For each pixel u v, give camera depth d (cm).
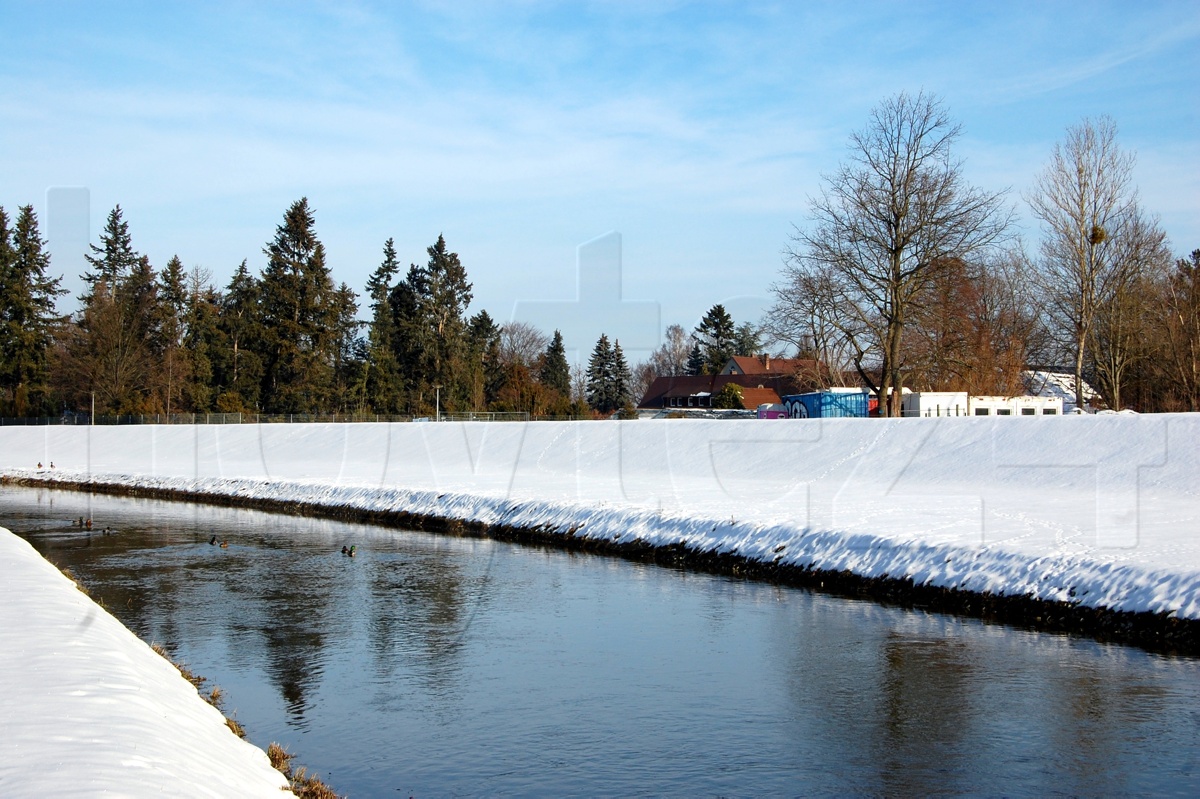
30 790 556
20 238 8181
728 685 1261
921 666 1323
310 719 1145
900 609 1672
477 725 1121
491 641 1502
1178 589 1423
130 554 2398
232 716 1140
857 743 1048
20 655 936
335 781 957
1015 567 1644
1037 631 1489
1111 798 898
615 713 1158
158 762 658
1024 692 1202
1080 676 1258
